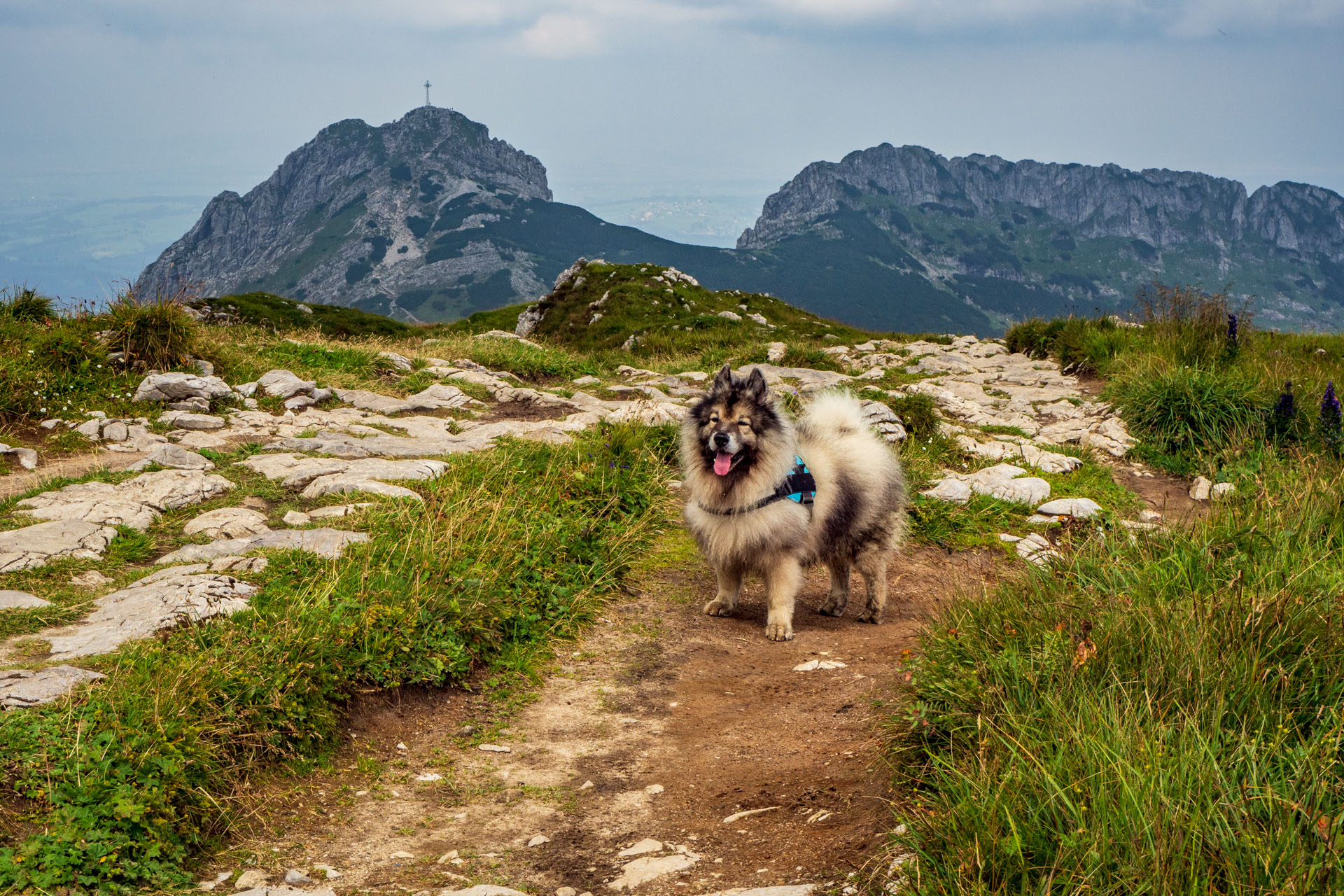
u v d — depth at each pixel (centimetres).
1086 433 1288
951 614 524
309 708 452
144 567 603
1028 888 265
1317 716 336
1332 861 246
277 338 1541
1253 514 627
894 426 1185
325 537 656
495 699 536
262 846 364
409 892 336
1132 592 479
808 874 329
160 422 955
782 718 513
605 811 411
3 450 813
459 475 846
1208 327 1595
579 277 3631
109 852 323
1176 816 268
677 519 897
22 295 1261
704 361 1864
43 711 386
